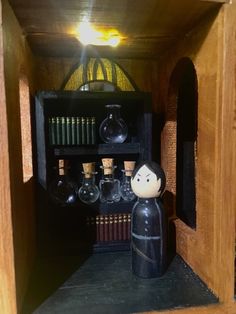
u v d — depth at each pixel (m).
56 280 0.17
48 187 0.21
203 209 0.17
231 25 0.14
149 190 0.17
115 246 0.21
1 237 0.13
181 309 0.15
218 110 0.15
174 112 0.22
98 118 0.23
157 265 0.17
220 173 0.15
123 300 0.15
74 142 0.21
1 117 0.12
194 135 0.21
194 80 0.22
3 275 0.13
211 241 0.16
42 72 0.23
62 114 0.23
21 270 0.15
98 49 0.22
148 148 0.21
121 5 0.15
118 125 0.22
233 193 0.15
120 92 0.20
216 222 0.15
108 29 0.18
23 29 0.18
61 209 0.20
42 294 0.16
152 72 0.24
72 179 0.23
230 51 0.14
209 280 0.16
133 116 0.23
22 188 0.16
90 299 0.15
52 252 0.21
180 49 0.20
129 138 0.23
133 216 0.18
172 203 0.22
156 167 0.18
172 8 0.15
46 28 0.18
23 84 0.19
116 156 0.24
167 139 0.22
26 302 0.15
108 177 0.22
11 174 0.13
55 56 0.23
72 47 0.21
